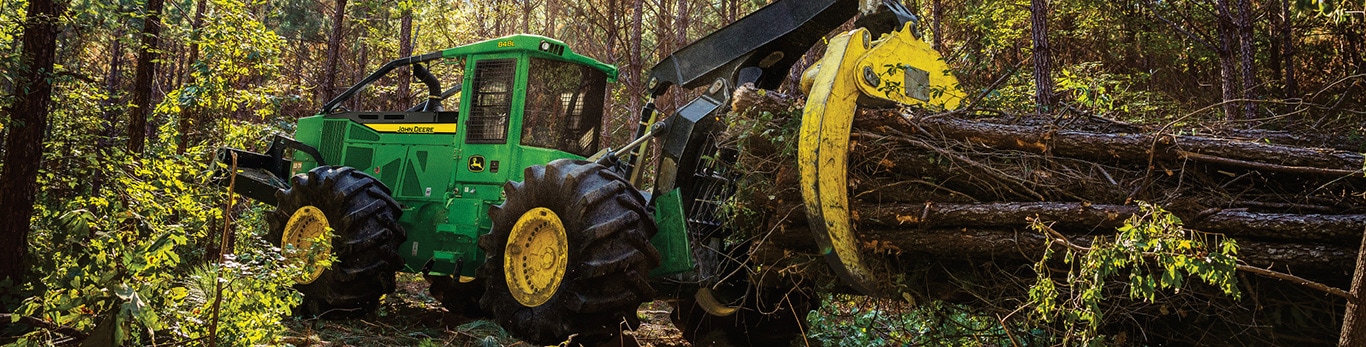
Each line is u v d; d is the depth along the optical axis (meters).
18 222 4.73
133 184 5.64
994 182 3.90
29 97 4.89
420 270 6.92
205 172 7.52
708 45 5.56
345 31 20.17
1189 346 3.82
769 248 4.50
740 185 4.51
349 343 5.57
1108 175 3.71
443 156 6.77
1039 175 3.81
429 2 14.98
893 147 4.06
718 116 5.15
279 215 6.69
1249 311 3.48
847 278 4.08
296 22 19.66
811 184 3.96
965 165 3.90
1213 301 3.49
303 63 23.31
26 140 4.84
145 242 3.76
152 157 7.56
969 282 3.99
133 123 8.25
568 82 6.55
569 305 4.83
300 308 6.36
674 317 6.22
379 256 6.21
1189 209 3.46
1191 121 4.42
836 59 4.14
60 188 6.90
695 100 5.49
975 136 4.00
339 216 6.20
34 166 4.88
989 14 13.32
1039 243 3.63
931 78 4.70
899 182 4.04
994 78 8.56
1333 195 3.48
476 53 6.62
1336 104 4.23
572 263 4.89
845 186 4.04
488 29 23.30
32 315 3.78
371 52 19.84
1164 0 13.05
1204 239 3.40
